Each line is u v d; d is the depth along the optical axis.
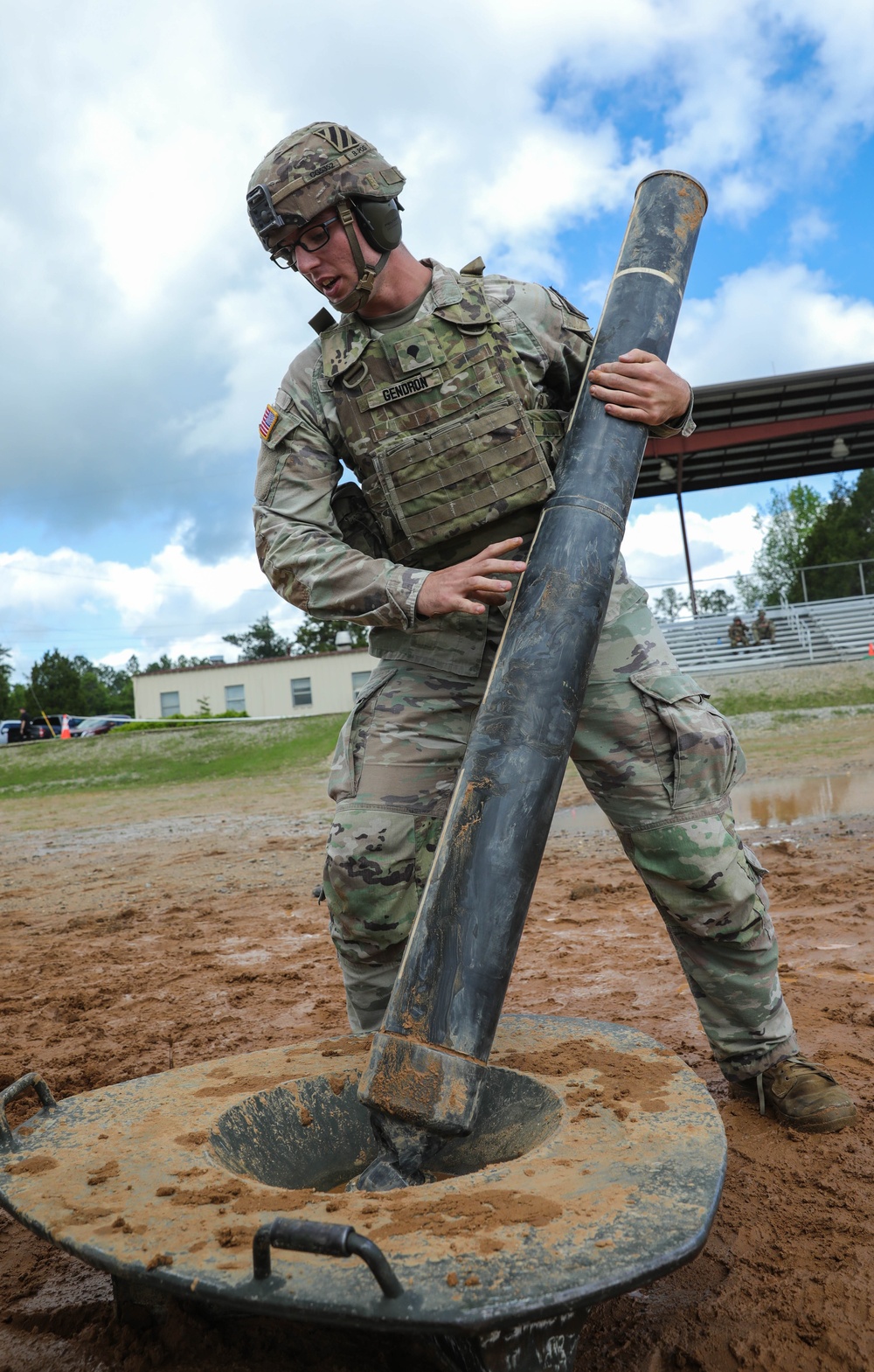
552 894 6.06
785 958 4.08
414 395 2.35
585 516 2.16
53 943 5.82
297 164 2.24
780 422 25.48
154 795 19.44
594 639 2.07
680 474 28.84
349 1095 2.06
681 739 2.30
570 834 8.70
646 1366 1.63
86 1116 1.92
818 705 20.92
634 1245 1.33
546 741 1.92
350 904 2.40
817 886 5.43
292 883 7.41
